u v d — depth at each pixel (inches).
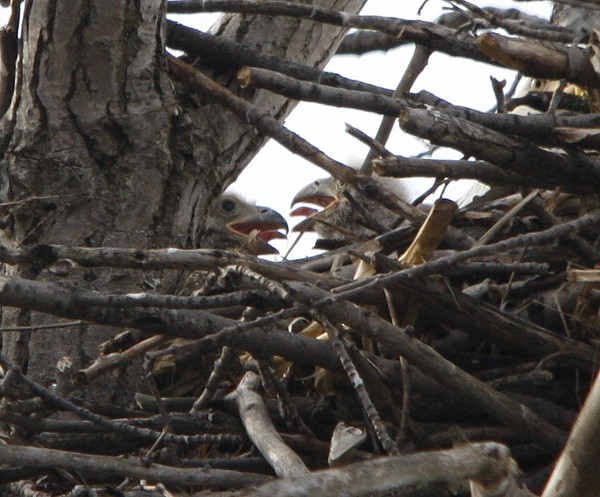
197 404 317.1
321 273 354.0
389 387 319.3
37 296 288.4
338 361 308.3
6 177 385.1
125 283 378.3
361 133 328.5
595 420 199.8
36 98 388.5
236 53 412.8
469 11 387.5
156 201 391.9
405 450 311.1
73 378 309.4
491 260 344.5
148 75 394.3
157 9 395.9
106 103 391.2
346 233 364.5
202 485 286.7
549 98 372.5
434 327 341.1
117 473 283.1
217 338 284.5
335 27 440.5
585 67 333.4
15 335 371.9
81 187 385.1
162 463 314.2
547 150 363.9
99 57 389.4
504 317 321.1
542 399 330.6
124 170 390.3
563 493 204.1
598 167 337.1
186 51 415.8
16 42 395.2
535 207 348.5
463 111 330.3
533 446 327.6
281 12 401.7
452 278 343.0
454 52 382.0
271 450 276.2
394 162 321.4
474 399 305.0
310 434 318.0
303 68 406.3
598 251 352.8
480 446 198.4
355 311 297.3
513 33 365.4
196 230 399.9
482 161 336.2
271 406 325.7
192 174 399.5
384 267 315.9
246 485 286.2
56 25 387.2
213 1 409.4
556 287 343.0
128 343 326.6
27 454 279.3
